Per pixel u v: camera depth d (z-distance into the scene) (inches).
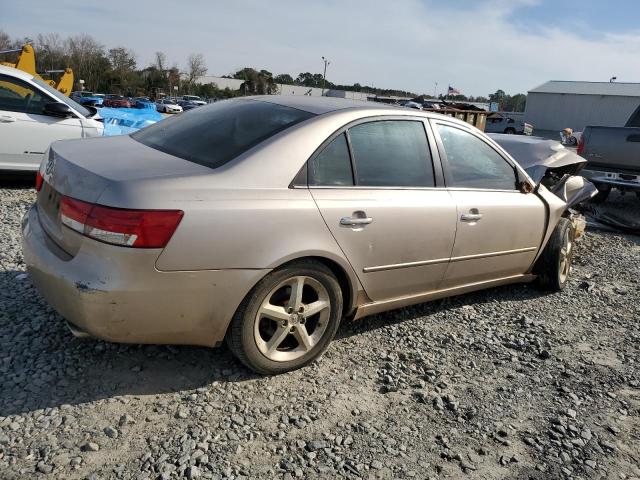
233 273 110.3
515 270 182.1
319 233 121.6
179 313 108.0
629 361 152.4
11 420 101.4
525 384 135.0
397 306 149.3
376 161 137.2
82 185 106.4
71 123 302.2
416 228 141.1
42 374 116.0
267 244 113.5
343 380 127.5
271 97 149.9
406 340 151.2
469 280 165.9
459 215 152.0
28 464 91.7
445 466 102.7
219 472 94.3
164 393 114.7
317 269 123.7
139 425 104.0
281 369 125.1
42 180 128.0
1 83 287.9
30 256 116.0
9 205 252.2
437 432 112.4
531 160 262.7
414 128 148.2
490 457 106.7
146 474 92.0
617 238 309.4
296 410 114.1
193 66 3371.1
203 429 104.5
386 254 136.6
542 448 110.9
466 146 162.6
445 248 150.6
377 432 110.1
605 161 345.7
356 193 130.3
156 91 3090.6
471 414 119.3
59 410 105.7
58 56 2933.1
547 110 2080.5
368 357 139.6
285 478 95.0
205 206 106.1
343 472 98.1
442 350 147.9
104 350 127.3
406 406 120.2
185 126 140.4
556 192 232.1
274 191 116.6
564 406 126.6
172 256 103.3
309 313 125.6
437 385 129.7
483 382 134.0
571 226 201.9
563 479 102.6
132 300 102.4
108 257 100.7
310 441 105.2
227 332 117.2
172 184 105.2
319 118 129.4
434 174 149.9
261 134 124.5
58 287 106.0
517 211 170.9
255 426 107.5
